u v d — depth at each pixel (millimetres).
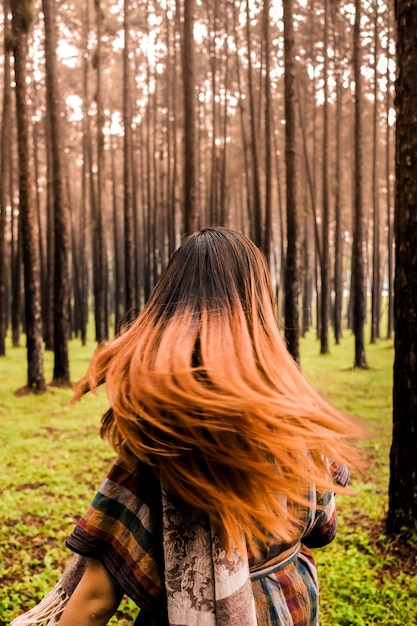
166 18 25672
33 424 9688
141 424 824
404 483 4117
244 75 29469
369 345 25266
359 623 3268
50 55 13250
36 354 12594
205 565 829
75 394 980
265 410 815
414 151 3822
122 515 885
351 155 30281
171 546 841
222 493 803
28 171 12344
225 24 23188
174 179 26031
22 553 4434
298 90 25141
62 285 13578
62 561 4352
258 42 25250
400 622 3281
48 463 7293
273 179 35938
